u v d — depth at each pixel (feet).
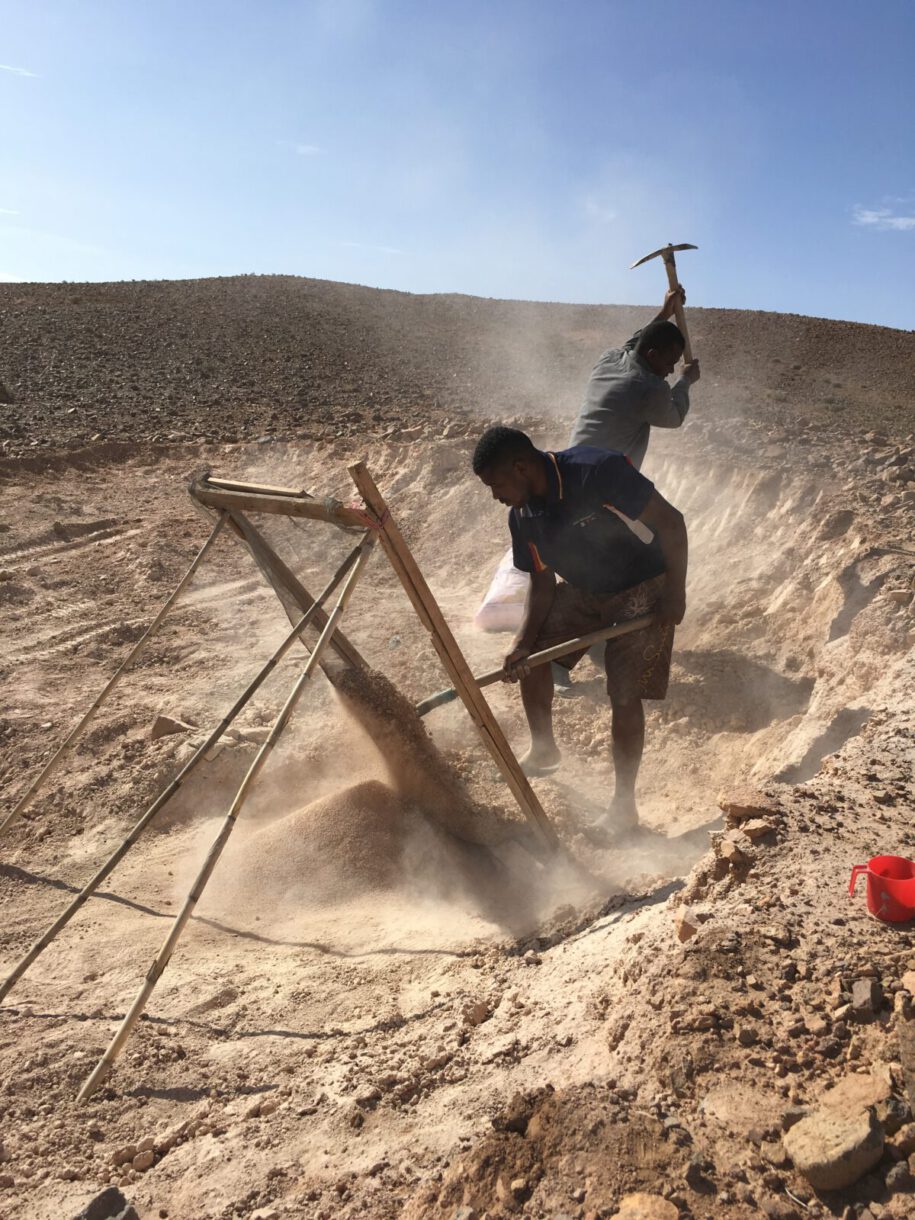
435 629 12.69
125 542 33.78
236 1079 10.28
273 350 77.92
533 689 16.79
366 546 12.15
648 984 8.95
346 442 43.93
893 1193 6.52
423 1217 7.14
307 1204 7.83
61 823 17.46
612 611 14.98
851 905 9.41
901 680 15.74
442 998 11.25
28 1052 10.99
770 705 19.40
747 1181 6.84
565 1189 6.92
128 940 13.74
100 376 63.67
